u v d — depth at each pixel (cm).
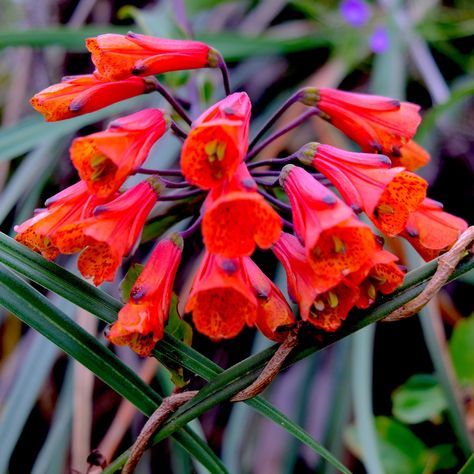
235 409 60
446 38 74
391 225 48
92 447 63
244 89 73
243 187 47
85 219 49
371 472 55
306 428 61
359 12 72
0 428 57
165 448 62
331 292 48
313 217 47
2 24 88
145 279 49
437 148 69
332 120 52
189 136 47
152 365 61
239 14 79
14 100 73
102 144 47
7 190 62
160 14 63
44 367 58
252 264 48
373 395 64
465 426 56
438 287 48
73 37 63
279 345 49
